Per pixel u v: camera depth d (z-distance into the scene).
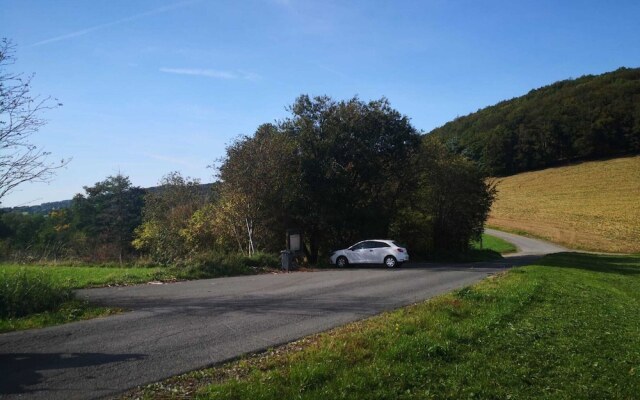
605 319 10.46
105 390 5.93
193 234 31.03
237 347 7.98
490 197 41.81
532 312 10.58
